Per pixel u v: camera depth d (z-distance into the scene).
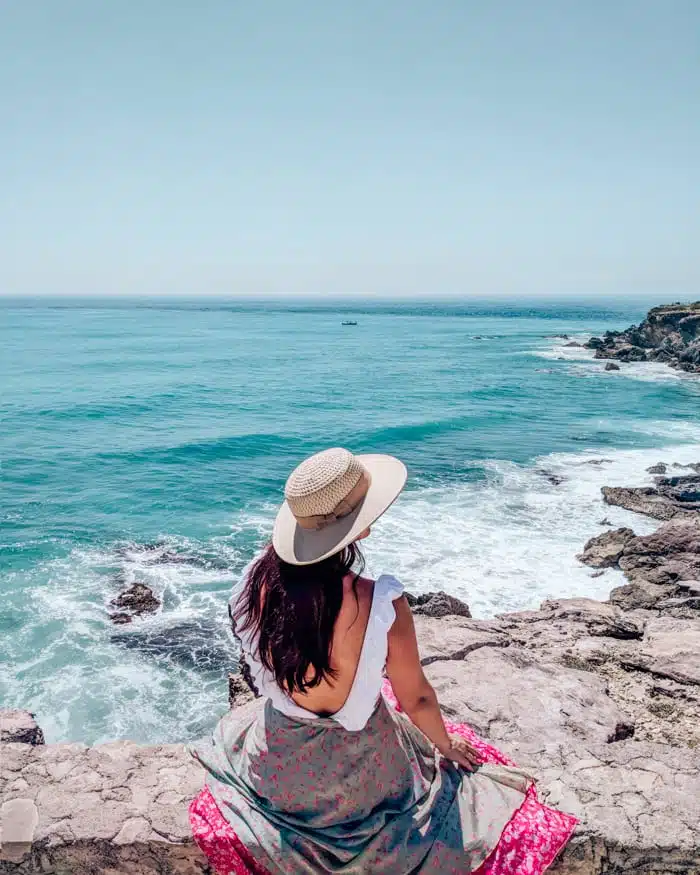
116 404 45.09
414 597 13.09
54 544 18.45
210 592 15.29
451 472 25.84
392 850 2.44
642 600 13.92
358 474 2.28
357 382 57.00
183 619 13.95
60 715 11.02
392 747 2.54
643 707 4.97
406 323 163.88
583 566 16.25
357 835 2.45
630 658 5.78
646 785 3.15
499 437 33.34
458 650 5.23
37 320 175.25
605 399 45.72
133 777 3.12
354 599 2.27
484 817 2.61
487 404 44.38
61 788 3.05
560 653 5.90
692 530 16.75
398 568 16.02
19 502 22.80
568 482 24.16
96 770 3.17
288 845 2.47
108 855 2.79
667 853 2.78
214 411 42.88
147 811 2.90
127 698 11.44
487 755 3.00
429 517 19.80
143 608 14.40
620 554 16.36
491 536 18.25
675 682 5.43
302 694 2.39
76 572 16.39
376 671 2.29
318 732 2.46
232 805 2.62
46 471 27.31
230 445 32.59
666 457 28.44
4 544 18.38
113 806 2.94
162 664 12.36
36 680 11.85
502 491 22.89
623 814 2.93
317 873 2.45
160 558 17.45
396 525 19.00
